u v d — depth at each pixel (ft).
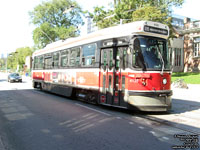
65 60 40.93
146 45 25.49
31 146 15.12
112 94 27.20
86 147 14.82
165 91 25.25
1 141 16.22
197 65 110.22
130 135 17.53
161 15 70.79
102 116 24.77
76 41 37.06
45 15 147.23
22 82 100.27
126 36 25.85
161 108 24.76
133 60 25.00
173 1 82.74
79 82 35.04
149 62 25.05
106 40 28.91
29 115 25.50
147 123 21.61
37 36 138.82
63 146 15.06
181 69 120.57
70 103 35.19
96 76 30.35
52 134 17.92
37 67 58.39
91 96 32.22
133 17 74.23
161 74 25.29
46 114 26.05
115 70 27.04
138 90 24.45
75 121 22.44
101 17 87.40
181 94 49.57
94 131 18.71
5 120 22.99
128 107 24.86
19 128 19.84
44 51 53.26
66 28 143.43
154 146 14.98
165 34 26.86
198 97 45.16
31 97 43.50
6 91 56.13
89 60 32.53
